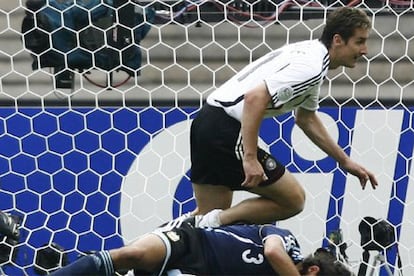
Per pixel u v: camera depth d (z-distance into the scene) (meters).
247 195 15.04
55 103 15.19
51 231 15.31
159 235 11.85
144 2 15.31
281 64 11.87
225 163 12.26
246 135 11.56
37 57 15.06
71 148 15.28
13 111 15.16
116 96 15.24
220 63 15.32
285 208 12.56
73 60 15.06
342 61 12.32
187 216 12.84
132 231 15.48
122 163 15.37
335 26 12.11
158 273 11.88
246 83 12.12
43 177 15.31
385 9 15.48
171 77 15.29
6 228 13.77
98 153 15.32
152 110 15.30
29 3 15.06
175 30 15.27
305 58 11.77
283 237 11.98
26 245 15.20
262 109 11.52
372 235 14.96
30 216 15.31
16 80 15.16
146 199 15.45
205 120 12.35
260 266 11.91
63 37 15.04
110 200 15.44
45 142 15.24
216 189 12.71
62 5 15.04
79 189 15.37
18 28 15.22
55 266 14.48
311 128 13.54
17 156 15.24
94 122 15.26
